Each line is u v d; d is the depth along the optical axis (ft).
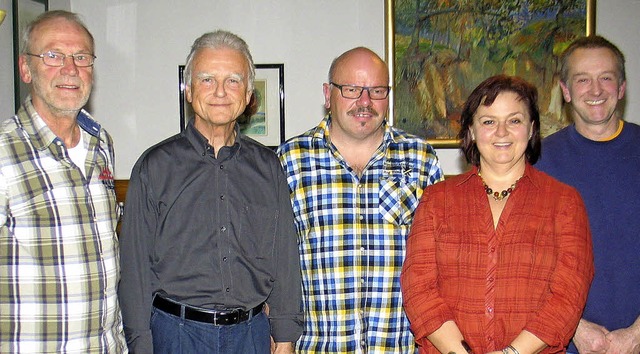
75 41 5.90
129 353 6.35
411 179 7.33
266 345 6.77
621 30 12.61
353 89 7.09
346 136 7.29
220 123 6.47
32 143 5.65
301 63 12.56
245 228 6.58
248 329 6.55
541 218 6.02
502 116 6.07
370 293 7.11
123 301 6.33
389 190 7.22
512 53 12.50
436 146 12.56
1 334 5.48
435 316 6.02
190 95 6.63
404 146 7.44
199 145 6.57
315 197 7.20
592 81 6.89
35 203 5.56
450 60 12.50
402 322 7.13
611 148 6.96
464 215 6.20
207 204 6.47
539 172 6.34
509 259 5.95
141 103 12.58
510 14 12.46
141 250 6.37
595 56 6.91
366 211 7.16
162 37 12.51
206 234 6.42
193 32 12.51
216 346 6.34
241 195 6.61
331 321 7.09
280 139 12.62
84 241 5.78
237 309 6.46
